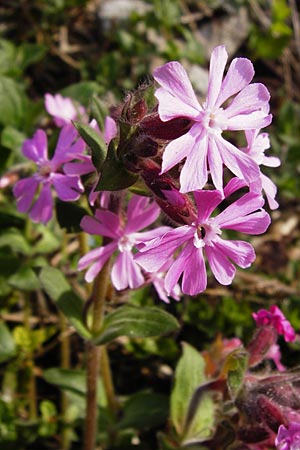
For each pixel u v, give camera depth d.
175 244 0.12
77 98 0.21
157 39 0.31
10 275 0.20
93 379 0.17
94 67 0.29
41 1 0.30
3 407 0.19
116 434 0.20
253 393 0.15
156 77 0.11
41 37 0.30
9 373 0.21
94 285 0.15
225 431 0.16
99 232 0.14
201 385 0.17
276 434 0.14
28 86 0.29
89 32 0.31
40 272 0.16
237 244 0.12
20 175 0.21
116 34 0.30
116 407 0.20
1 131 0.21
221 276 0.12
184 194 0.12
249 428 0.15
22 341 0.21
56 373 0.19
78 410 0.21
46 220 0.16
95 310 0.16
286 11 0.32
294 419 0.14
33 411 0.21
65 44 0.31
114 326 0.16
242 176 0.11
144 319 0.16
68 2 0.31
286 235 0.28
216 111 0.11
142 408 0.19
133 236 0.14
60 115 0.18
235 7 0.34
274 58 0.32
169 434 0.19
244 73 0.12
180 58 0.30
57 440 0.21
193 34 0.33
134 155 0.12
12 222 0.21
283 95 0.32
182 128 0.12
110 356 0.23
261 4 0.35
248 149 0.13
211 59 0.11
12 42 0.29
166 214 0.12
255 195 0.11
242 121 0.12
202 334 0.23
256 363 0.17
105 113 0.15
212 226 0.12
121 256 0.14
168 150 0.11
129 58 0.30
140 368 0.23
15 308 0.23
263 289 0.24
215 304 0.24
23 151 0.16
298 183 0.28
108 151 0.12
